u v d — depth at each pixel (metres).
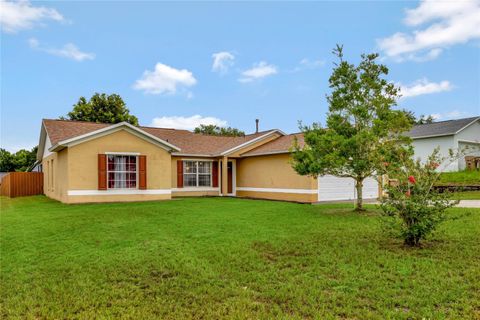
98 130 15.70
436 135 26.47
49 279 5.16
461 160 26.03
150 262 5.91
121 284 4.94
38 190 23.16
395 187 6.88
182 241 7.41
